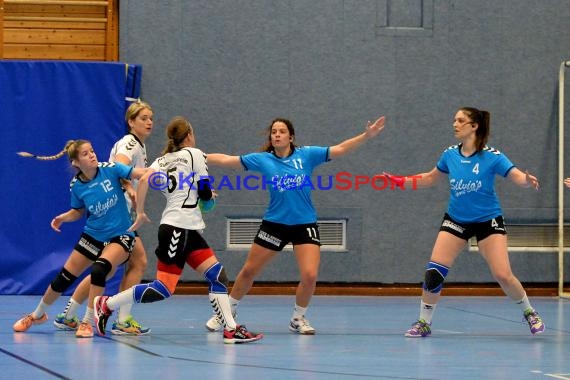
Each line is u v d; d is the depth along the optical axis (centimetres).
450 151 1947
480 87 2981
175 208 1739
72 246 2819
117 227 1841
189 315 2305
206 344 1730
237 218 2941
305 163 1933
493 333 1984
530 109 2991
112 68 2806
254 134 2934
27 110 2803
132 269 1938
